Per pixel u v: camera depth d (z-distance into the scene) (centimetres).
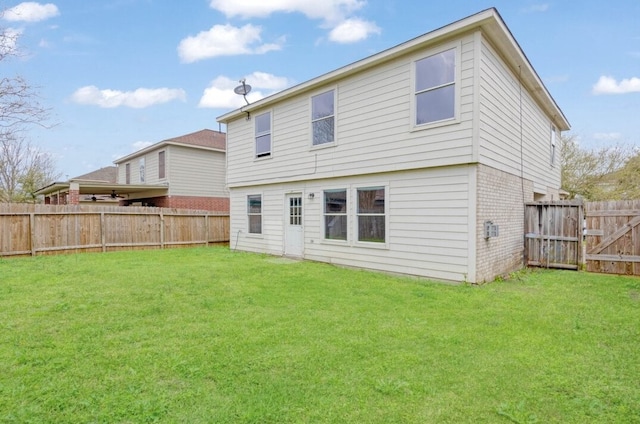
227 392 299
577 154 2241
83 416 264
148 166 2186
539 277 796
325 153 1002
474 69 698
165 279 764
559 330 446
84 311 525
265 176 1221
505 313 518
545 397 293
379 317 501
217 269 903
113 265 966
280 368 342
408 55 803
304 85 1029
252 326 462
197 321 484
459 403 284
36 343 401
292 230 1140
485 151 729
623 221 823
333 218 1002
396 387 305
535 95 1066
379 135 863
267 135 1214
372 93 879
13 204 1157
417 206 798
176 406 278
